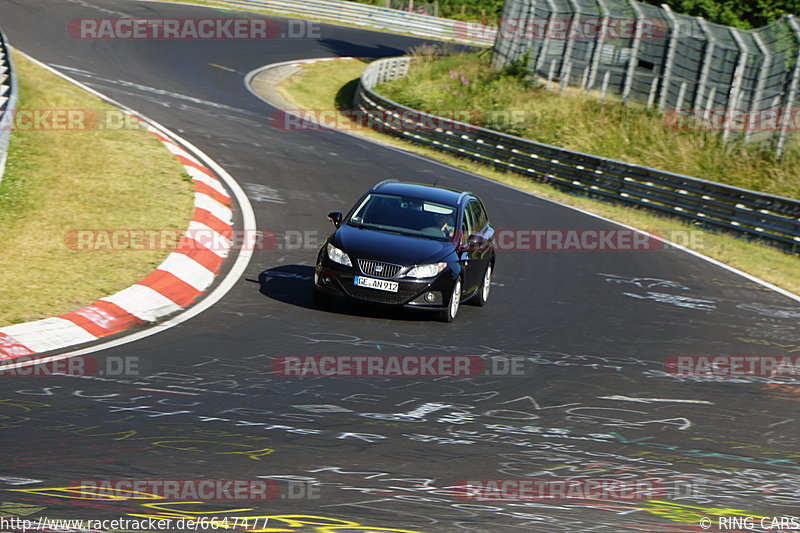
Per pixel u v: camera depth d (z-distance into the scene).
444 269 38.22
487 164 96.25
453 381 30.03
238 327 34.69
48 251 41.78
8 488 18.08
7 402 23.91
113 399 24.98
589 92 128.25
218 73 127.94
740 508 20.42
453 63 151.75
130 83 102.69
